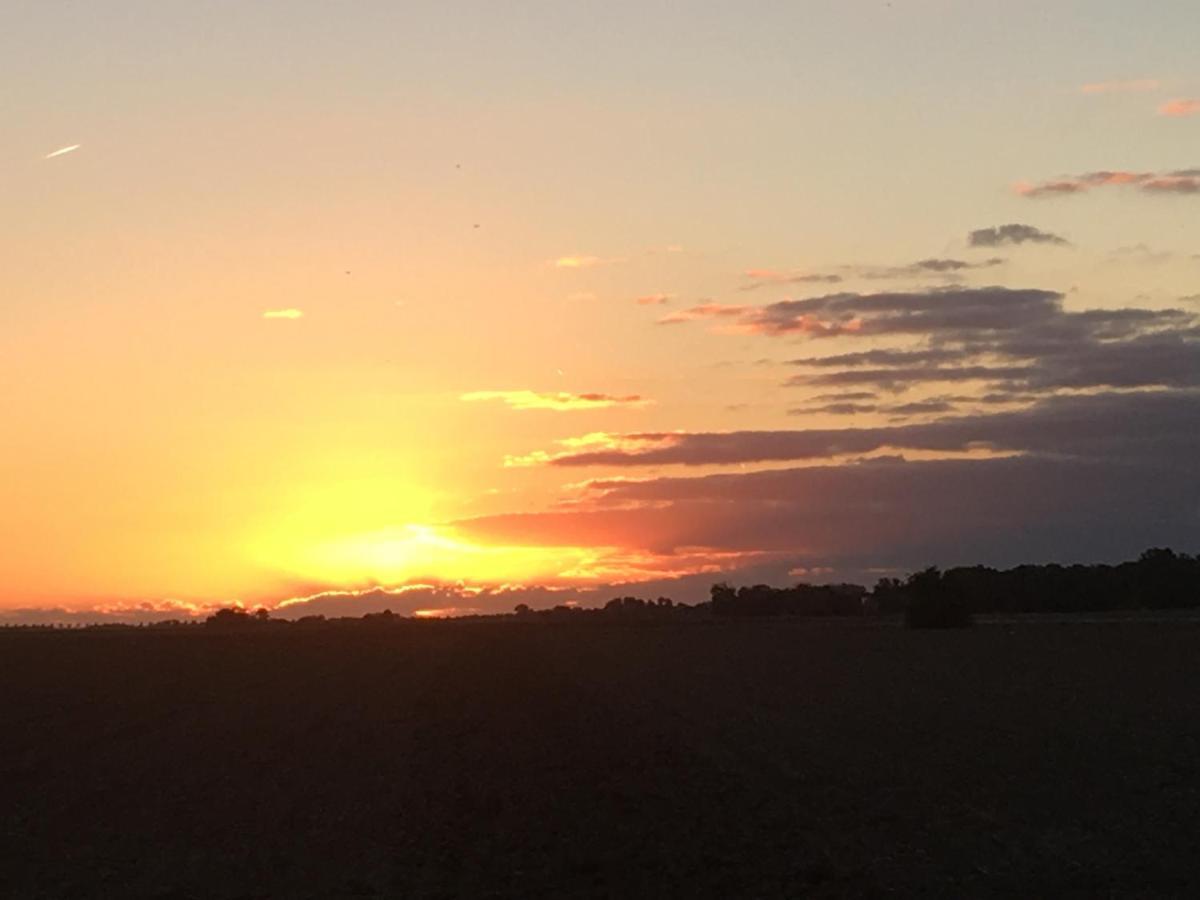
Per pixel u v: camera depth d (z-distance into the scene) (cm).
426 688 5884
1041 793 2523
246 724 4203
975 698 4688
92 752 3456
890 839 2095
